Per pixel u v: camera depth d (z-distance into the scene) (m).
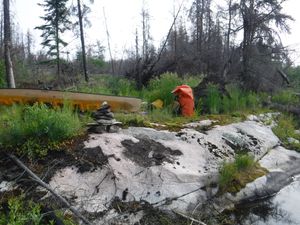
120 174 5.05
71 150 5.30
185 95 8.16
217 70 15.04
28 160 5.09
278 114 10.58
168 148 6.02
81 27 18.06
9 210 4.14
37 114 5.47
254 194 5.71
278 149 7.93
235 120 8.49
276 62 13.94
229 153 6.67
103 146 5.46
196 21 21.17
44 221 4.01
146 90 11.02
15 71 17.17
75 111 6.84
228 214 5.14
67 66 21.05
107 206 4.59
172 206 4.86
